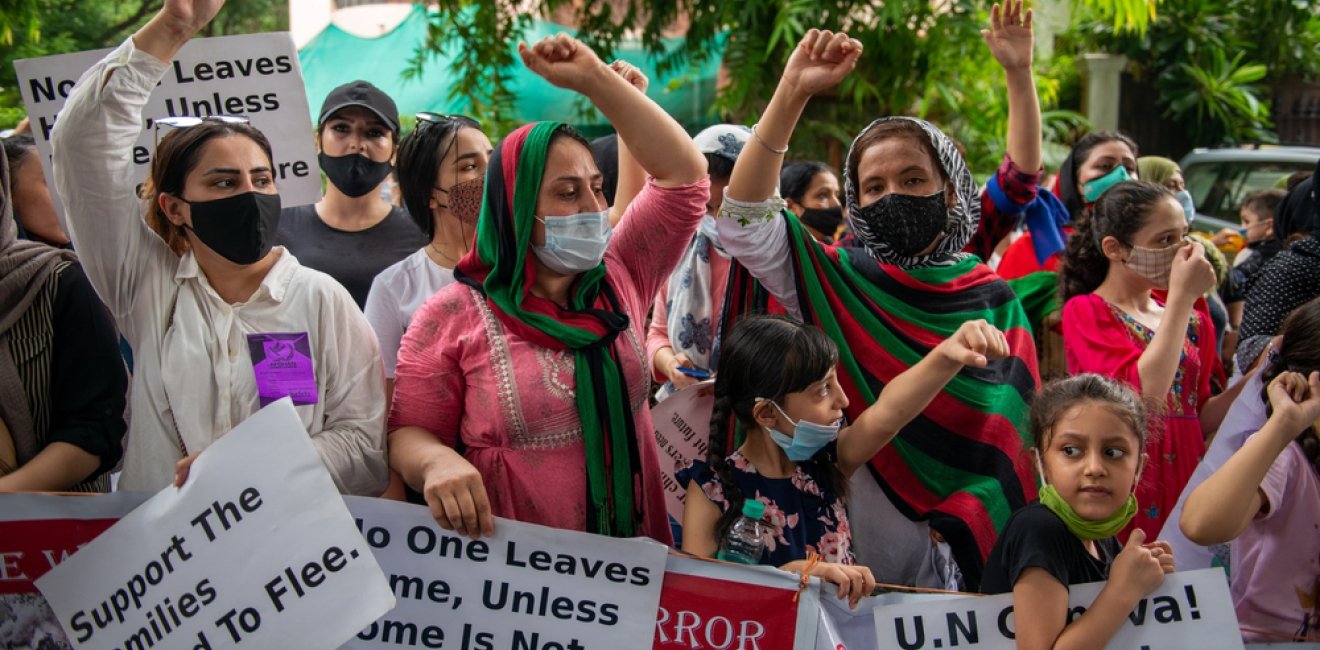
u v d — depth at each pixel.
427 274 3.58
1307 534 2.86
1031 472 3.06
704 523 2.81
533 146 2.67
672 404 3.22
